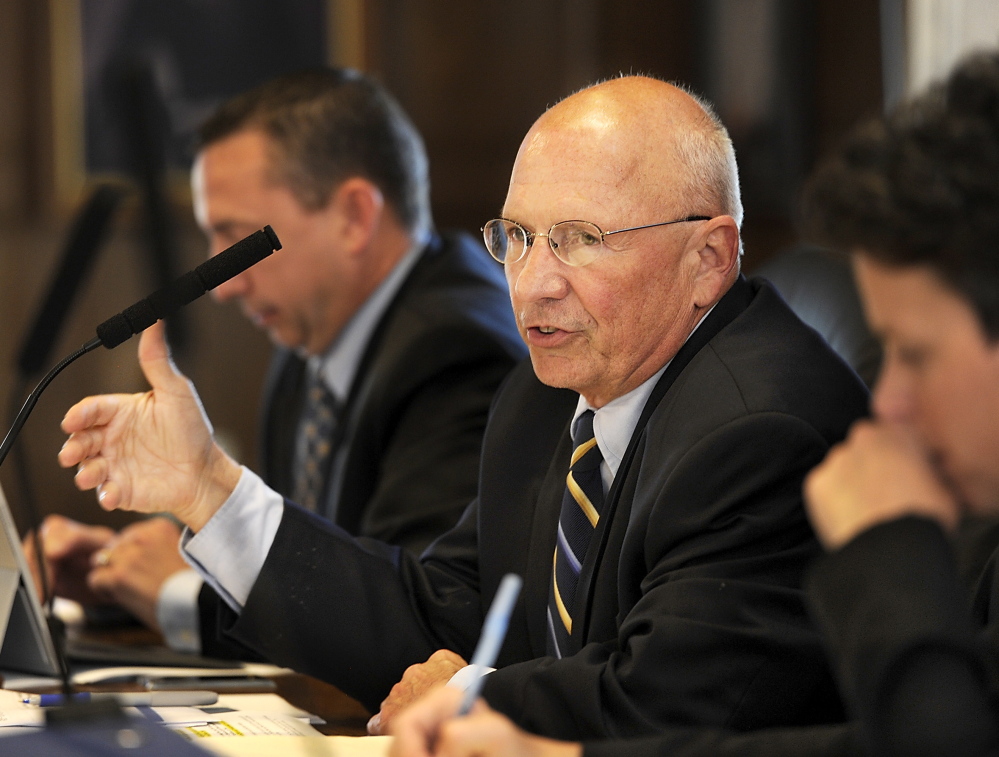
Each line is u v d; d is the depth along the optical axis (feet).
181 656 27.35
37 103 72.74
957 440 12.40
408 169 34.42
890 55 58.39
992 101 12.31
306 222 33.27
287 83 34.12
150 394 22.02
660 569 18.33
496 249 21.17
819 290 29.58
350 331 34.12
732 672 17.03
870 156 12.51
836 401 19.01
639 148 20.11
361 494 30.40
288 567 22.35
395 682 22.33
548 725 17.54
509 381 24.38
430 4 77.56
